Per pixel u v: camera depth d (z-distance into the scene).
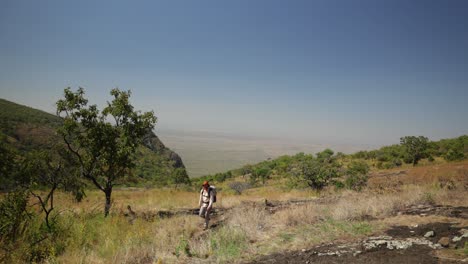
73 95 12.05
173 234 8.99
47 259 6.82
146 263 6.70
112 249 7.47
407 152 45.75
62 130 11.48
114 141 12.64
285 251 6.64
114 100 12.80
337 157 68.62
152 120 13.12
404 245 5.90
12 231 8.31
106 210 12.48
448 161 41.06
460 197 11.12
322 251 6.23
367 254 5.68
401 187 17.22
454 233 6.43
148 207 15.45
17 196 8.73
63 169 10.95
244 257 6.57
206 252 7.07
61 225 9.52
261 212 10.64
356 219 8.78
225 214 12.42
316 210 10.25
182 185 53.50
